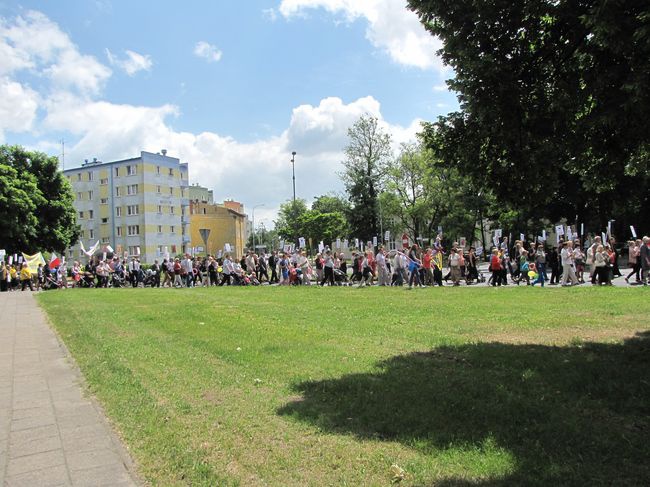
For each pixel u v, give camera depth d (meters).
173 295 20.42
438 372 6.61
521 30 7.12
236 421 5.02
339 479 3.77
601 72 6.46
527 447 4.20
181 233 82.38
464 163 8.23
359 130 61.09
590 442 4.25
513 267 26.20
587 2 6.27
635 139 7.15
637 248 20.61
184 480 3.86
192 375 6.80
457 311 12.53
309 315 12.53
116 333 10.43
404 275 24.16
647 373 6.16
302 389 6.06
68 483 3.86
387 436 4.58
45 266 33.94
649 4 5.50
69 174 80.94
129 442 4.60
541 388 5.76
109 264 33.25
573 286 19.78
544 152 7.52
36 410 5.64
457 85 7.29
